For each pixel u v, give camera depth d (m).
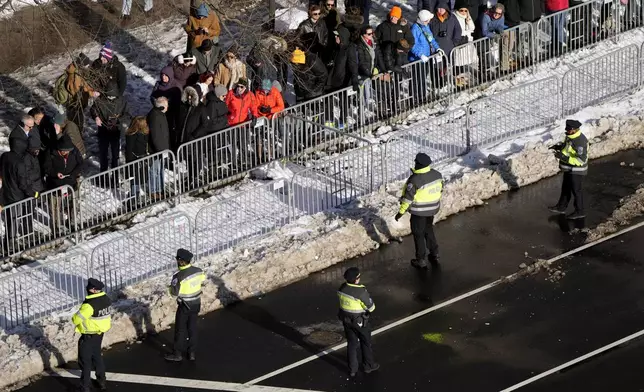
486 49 35.09
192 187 30.52
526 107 33.12
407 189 26.44
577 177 28.69
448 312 25.56
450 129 31.95
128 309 25.45
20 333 24.91
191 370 23.84
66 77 30.92
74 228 29.05
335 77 32.38
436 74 34.19
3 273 27.50
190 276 23.59
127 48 38.25
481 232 28.84
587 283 26.39
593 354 23.75
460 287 26.52
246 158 31.14
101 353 23.70
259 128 31.12
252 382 23.36
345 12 34.53
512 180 30.80
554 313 25.31
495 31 35.09
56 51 38.19
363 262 27.77
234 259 27.45
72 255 26.36
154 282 26.77
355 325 22.80
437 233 28.89
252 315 25.83
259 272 26.94
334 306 26.08
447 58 34.22
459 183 30.20
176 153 30.70
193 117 30.19
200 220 28.83
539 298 25.92
